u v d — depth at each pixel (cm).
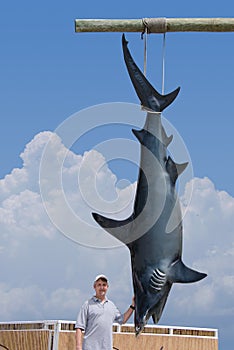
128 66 771
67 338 1035
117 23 835
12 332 1116
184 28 836
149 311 747
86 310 905
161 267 745
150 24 827
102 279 907
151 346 1118
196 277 739
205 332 1159
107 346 897
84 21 835
